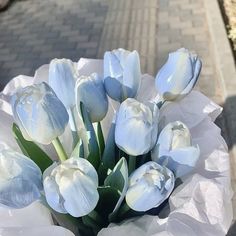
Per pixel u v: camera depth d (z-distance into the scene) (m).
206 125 0.33
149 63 0.95
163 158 0.27
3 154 0.25
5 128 0.32
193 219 0.27
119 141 0.27
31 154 0.29
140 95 0.34
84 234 0.30
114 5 1.17
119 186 0.27
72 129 0.30
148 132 0.26
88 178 0.24
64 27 1.12
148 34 1.04
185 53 0.29
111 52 0.30
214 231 0.27
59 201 0.24
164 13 1.11
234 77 0.86
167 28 1.05
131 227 0.27
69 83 0.29
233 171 0.69
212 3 1.08
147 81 0.35
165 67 0.30
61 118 0.26
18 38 1.11
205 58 0.95
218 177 0.30
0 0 1.22
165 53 0.97
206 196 0.28
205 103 0.33
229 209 0.29
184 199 0.28
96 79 0.29
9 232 0.26
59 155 0.29
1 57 1.06
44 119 0.25
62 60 0.29
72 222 0.29
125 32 1.06
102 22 1.12
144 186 0.25
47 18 1.17
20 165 0.25
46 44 1.08
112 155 0.30
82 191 0.24
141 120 0.26
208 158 0.31
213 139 0.32
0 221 0.28
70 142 0.31
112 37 1.05
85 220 0.28
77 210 0.25
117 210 0.28
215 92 0.86
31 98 0.25
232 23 1.04
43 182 0.25
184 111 0.33
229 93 0.83
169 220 0.27
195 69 0.30
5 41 1.11
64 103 0.29
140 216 0.29
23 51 1.07
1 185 0.25
